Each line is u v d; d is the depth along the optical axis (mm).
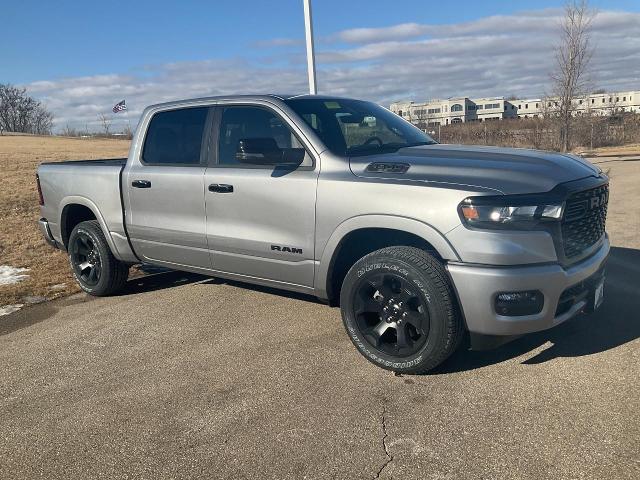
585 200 3701
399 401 3459
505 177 3527
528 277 3355
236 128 4719
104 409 3557
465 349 4141
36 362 4344
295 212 4211
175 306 5523
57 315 5484
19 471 2963
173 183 4984
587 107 29312
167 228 5105
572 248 3609
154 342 4625
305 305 5340
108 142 65062
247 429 3240
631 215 9109
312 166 4195
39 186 6379
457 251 3463
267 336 4605
